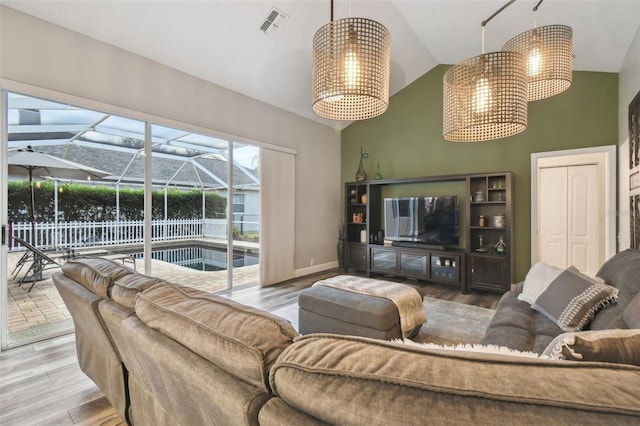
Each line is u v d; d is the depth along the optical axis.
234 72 3.80
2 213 2.47
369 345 0.65
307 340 0.71
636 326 1.31
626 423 0.44
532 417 0.46
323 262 5.61
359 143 5.74
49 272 2.77
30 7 2.48
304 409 0.58
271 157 4.57
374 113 2.29
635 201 2.82
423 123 5.01
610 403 0.46
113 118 3.09
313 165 5.39
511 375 0.53
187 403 0.86
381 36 1.98
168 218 3.62
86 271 1.51
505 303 2.31
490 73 1.79
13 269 2.57
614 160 3.53
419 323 2.55
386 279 4.96
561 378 0.51
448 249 4.43
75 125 2.88
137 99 3.18
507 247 3.88
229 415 0.69
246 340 0.74
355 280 2.94
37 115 2.66
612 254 3.52
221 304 0.94
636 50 2.82
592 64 3.54
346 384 0.56
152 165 3.41
